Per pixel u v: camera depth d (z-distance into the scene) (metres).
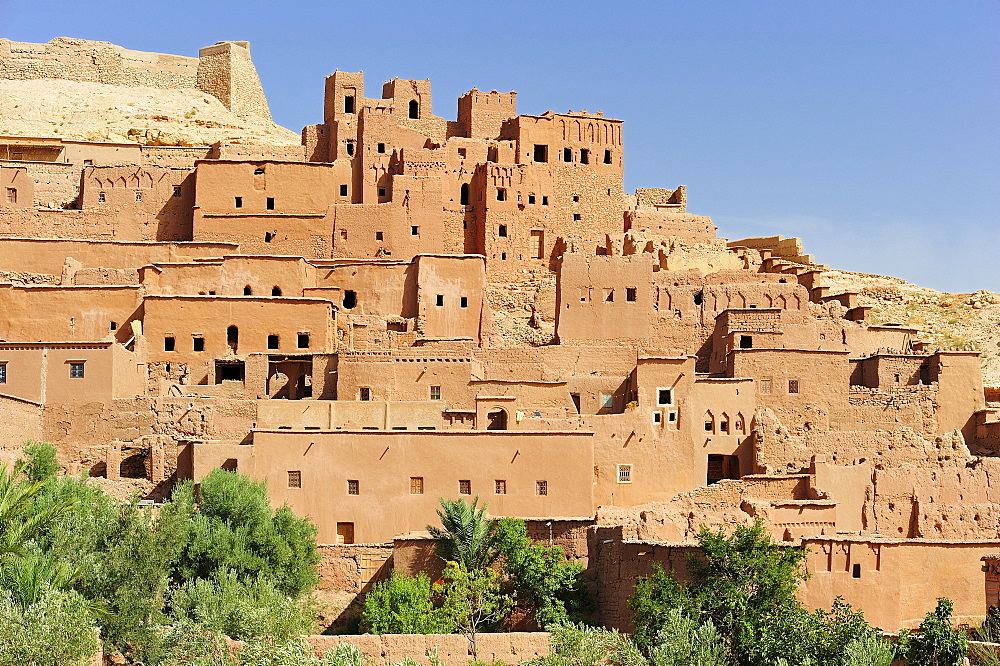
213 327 68.56
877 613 47.41
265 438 57.69
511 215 84.19
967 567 48.53
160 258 76.06
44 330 69.25
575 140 87.31
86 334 69.31
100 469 61.09
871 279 92.56
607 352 70.19
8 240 74.38
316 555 54.25
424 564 53.53
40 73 101.12
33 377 62.12
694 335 73.88
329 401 61.94
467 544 52.62
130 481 59.41
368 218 81.00
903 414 67.31
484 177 83.94
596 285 74.31
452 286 75.44
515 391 65.62
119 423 61.88
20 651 39.03
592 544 53.50
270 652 41.81
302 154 87.00
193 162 87.31
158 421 61.84
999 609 47.03
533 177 85.44
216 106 101.38
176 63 105.19
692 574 47.31
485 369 69.44
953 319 86.12
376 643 45.28
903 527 59.34
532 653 45.75
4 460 55.19
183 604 46.31
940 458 63.25
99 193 80.69
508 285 82.62
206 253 76.50
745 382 63.25
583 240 85.88
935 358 68.31
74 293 69.69
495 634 45.84
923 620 46.06
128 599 45.69
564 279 74.31
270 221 80.38
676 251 84.06
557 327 74.06
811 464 59.97
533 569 51.12
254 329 68.81
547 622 49.88
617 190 87.56
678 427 61.69
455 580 50.47
